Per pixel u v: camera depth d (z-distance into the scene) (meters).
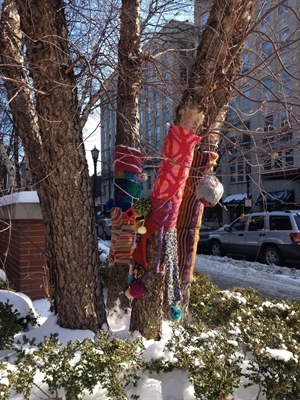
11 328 3.25
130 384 2.67
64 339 3.28
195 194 3.64
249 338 2.92
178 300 3.38
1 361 2.77
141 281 3.40
